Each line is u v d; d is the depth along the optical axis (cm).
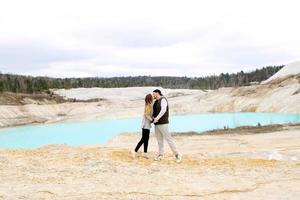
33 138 3981
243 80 15638
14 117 6475
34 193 877
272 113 5444
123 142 2464
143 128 1248
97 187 934
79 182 982
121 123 5403
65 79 14700
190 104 6894
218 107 6525
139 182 979
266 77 15750
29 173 1075
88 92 11550
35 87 10212
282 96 5909
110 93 11419
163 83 17950
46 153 1355
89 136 3997
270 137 2370
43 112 7131
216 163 1198
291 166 1139
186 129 4266
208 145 2142
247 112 6019
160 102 1202
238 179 1001
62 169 1113
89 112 7488
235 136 2600
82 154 1320
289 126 3066
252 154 1448
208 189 911
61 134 4278
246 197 845
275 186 924
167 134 1205
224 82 15875
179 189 913
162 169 1115
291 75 6925
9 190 910
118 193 880
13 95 7844
